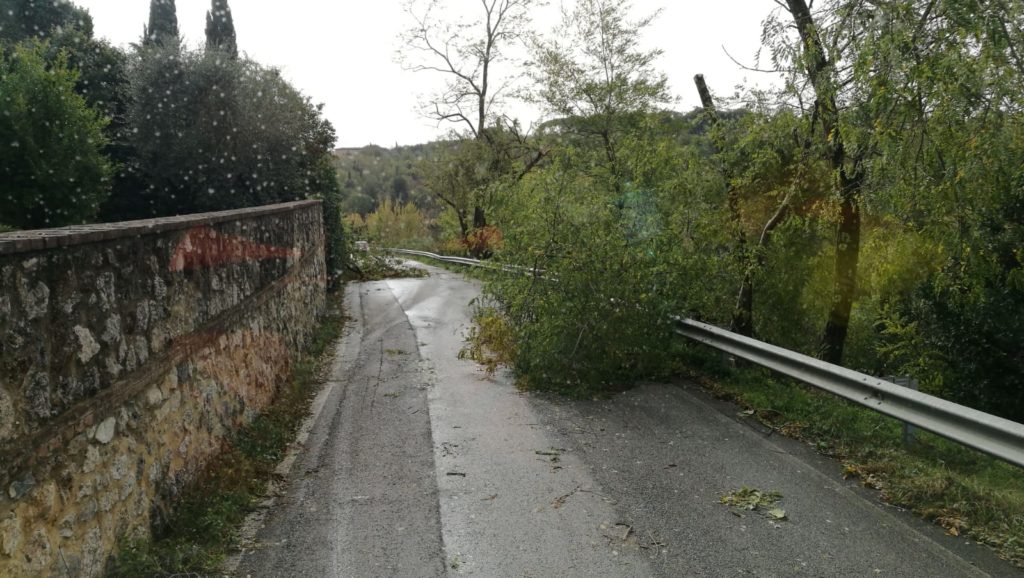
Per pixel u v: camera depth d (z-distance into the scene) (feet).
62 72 37.91
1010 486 15.89
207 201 54.03
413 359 33.88
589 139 64.85
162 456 14.37
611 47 62.85
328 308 53.36
